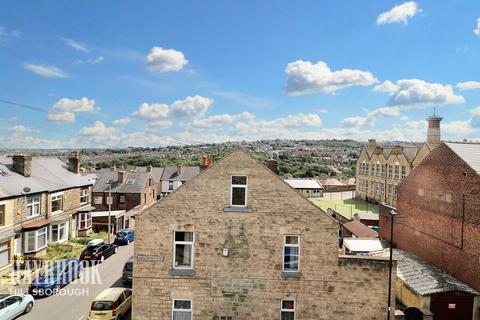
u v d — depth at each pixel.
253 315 15.67
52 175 40.19
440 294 18.47
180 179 69.81
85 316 20.66
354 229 33.75
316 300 15.54
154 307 15.73
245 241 15.70
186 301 15.91
